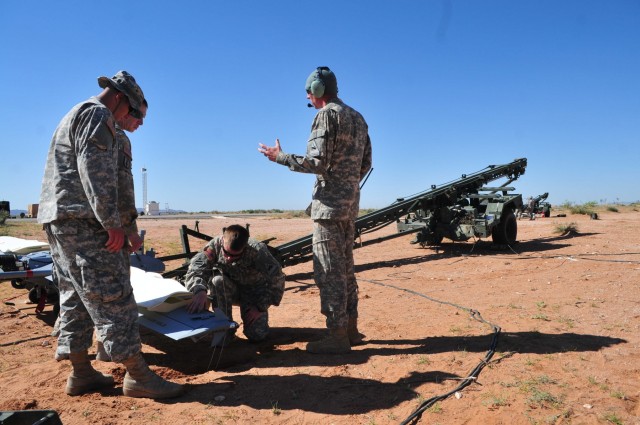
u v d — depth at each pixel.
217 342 4.16
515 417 3.16
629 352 4.26
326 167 4.27
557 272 8.26
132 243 3.67
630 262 8.80
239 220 27.70
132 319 3.47
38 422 2.23
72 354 3.64
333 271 4.45
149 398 3.59
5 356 4.70
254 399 3.57
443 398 3.46
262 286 5.02
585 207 27.95
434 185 11.55
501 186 12.85
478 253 10.92
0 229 18.38
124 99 3.55
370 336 5.05
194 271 4.59
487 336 4.83
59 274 3.58
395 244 13.10
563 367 3.95
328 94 4.45
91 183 3.13
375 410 3.34
